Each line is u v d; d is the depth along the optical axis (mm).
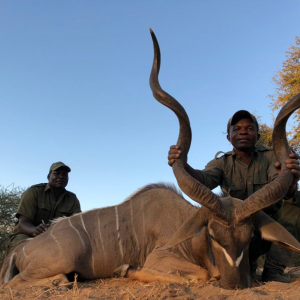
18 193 4668
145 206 1999
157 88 1661
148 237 1946
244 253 1437
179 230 1529
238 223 1430
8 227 4469
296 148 5246
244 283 1415
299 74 5523
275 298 1234
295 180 1557
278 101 5602
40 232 2070
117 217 2010
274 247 1824
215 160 2025
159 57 1694
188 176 1534
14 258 1991
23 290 1665
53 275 1831
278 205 1820
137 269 1818
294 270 2301
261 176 1915
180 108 1637
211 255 1690
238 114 1941
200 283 1568
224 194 1748
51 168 2672
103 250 1929
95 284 1811
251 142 1916
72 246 1862
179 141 1661
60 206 2676
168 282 1642
